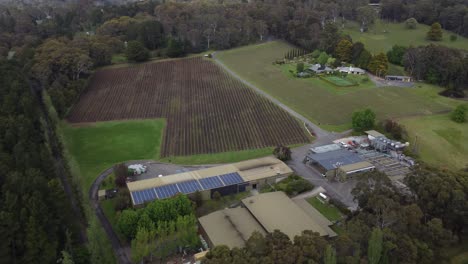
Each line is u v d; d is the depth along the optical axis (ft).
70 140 318.24
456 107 354.13
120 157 291.99
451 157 284.00
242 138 318.45
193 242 191.31
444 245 181.06
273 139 315.99
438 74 422.00
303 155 290.76
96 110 378.32
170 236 187.11
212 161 285.23
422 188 197.47
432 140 305.32
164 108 380.99
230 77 461.37
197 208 229.25
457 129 320.70
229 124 343.67
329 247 154.81
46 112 347.97
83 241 199.41
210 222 205.87
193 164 281.54
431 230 180.34
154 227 191.72
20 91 313.94
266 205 218.59
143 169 270.67
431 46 437.58
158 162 284.82
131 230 198.59
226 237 193.47
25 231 170.50
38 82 415.03
